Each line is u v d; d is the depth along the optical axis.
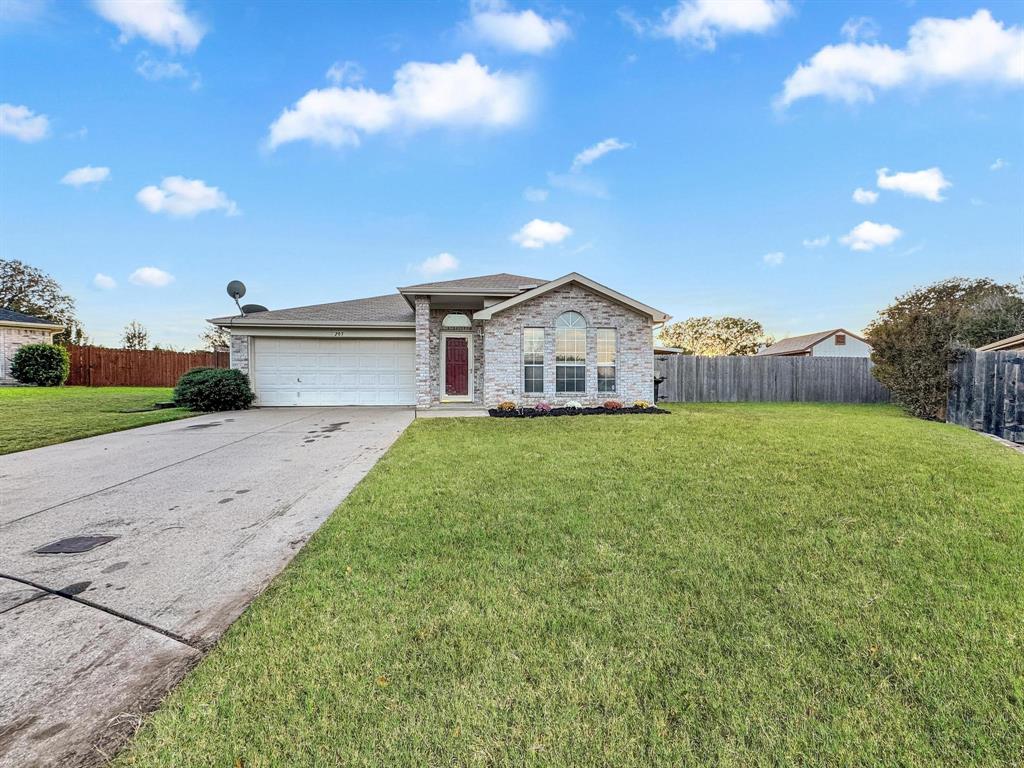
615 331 13.10
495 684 1.97
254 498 4.77
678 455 6.43
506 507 4.25
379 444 7.79
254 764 1.60
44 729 1.75
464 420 10.55
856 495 4.58
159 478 5.56
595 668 2.07
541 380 12.89
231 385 12.98
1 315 20.17
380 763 1.60
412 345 14.67
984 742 1.68
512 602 2.63
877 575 2.94
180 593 2.81
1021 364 8.35
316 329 14.27
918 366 11.50
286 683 1.98
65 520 4.12
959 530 3.68
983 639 2.27
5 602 2.70
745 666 2.08
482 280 15.25
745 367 17.58
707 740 1.70
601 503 4.34
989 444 7.59
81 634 2.38
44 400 13.96
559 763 1.61
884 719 1.79
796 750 1.66
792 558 3.18
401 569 3.04
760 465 5.82
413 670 2.06
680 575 2.94
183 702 1.88
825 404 16.30
